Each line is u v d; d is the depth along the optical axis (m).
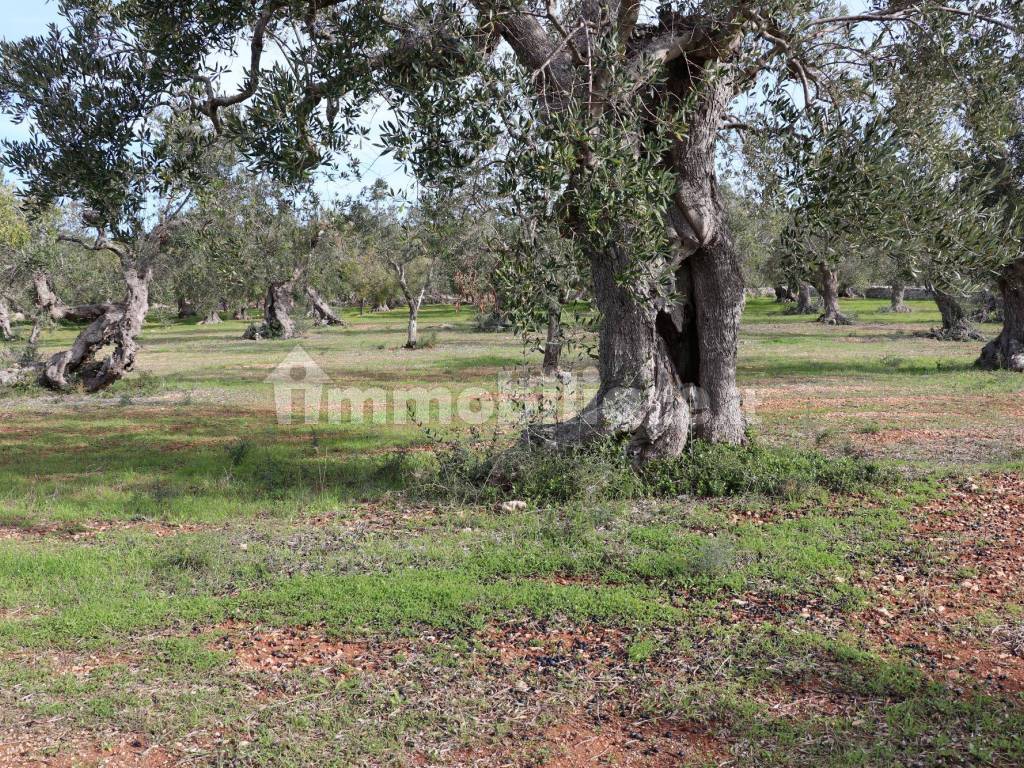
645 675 4.70
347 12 7.48
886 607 5.66
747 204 9.97
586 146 6.82
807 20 8.36
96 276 34.59
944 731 4.05
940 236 7.27
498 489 9.12
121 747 4.02
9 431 15.09
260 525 8.16
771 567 6.42
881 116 7.15
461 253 13.11
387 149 6.89
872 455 10.88
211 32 7.63
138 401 19.75
